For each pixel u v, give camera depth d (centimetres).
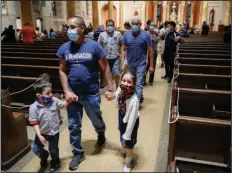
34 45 784
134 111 238
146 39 398
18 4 1459
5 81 390
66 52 259
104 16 2520
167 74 670
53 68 443
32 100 392
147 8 2453
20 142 288
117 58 467
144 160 281
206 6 2308
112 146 312
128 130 239
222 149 240
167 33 607
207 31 1503
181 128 242
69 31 244
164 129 357
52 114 249
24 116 295
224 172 241
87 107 273
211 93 283
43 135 250
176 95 266
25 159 285
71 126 265
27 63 518
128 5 2472
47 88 243
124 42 413
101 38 457
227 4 2127
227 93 279
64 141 324
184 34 1209
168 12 2423
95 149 305
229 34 803
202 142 243
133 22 389
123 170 264
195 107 296
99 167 269
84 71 258
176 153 257
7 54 592
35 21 1709
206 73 420
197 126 235
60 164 274
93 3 1830
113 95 266
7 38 980
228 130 227
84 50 255
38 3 1748
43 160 266
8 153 268
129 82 239
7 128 263
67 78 268
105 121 387
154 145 312
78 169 265
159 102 480
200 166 248
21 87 389
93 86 268
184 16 2405
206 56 527
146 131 351
